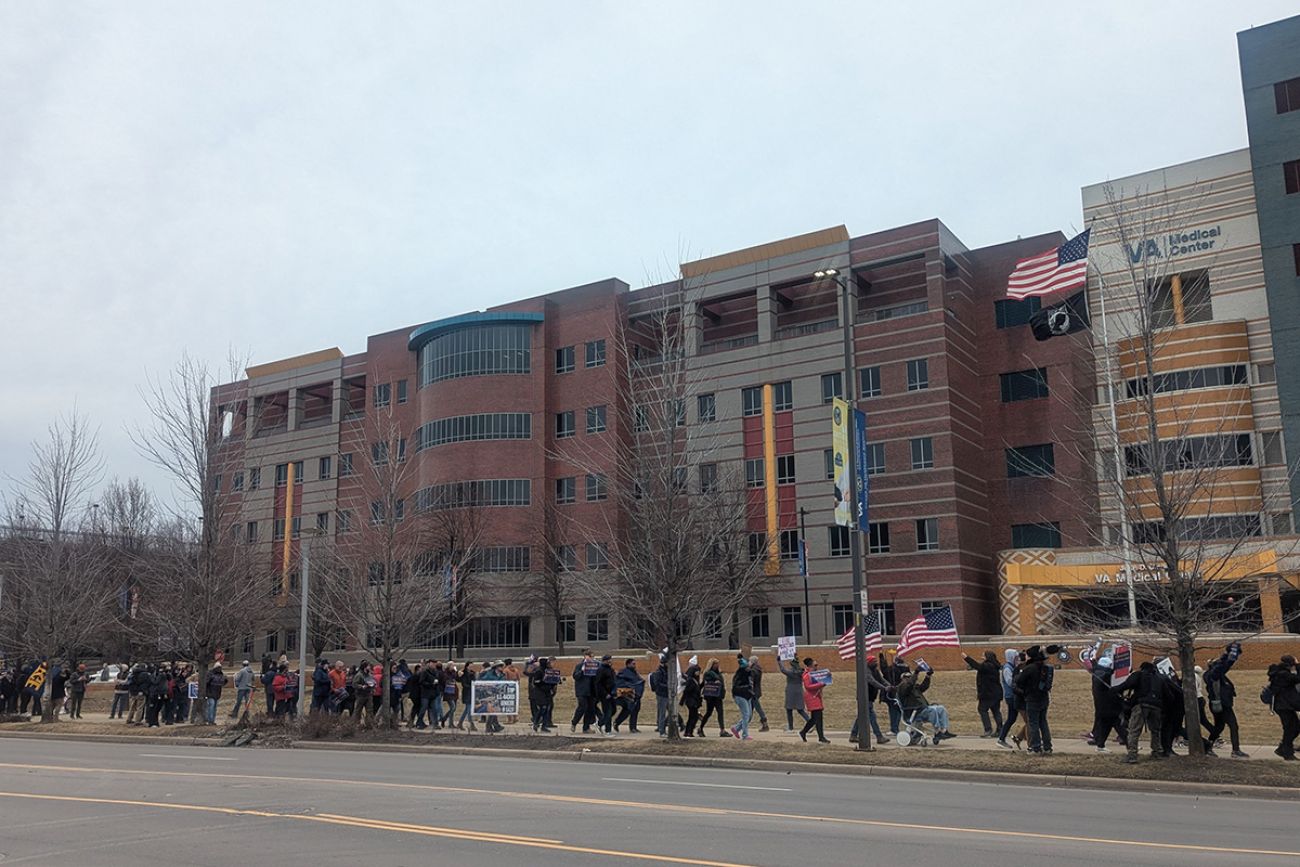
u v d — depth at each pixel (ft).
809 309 203.92
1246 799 46.73
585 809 41.45
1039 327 157.69
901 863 29.73
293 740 81.87
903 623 177.17
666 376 84.07
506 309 226.79
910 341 184.14
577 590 190.80
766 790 49.06
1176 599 57.77
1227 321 161.89
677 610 76.33
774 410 197.06
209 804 43.62
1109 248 158.71
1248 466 149.89
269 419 275.80
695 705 76.48
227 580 109.50
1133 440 69.56
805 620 184.14
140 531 197.47
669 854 31.19
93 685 163.63
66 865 30.76
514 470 213.25
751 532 189.16
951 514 175.83
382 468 135.74
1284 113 158.10
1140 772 52.01
